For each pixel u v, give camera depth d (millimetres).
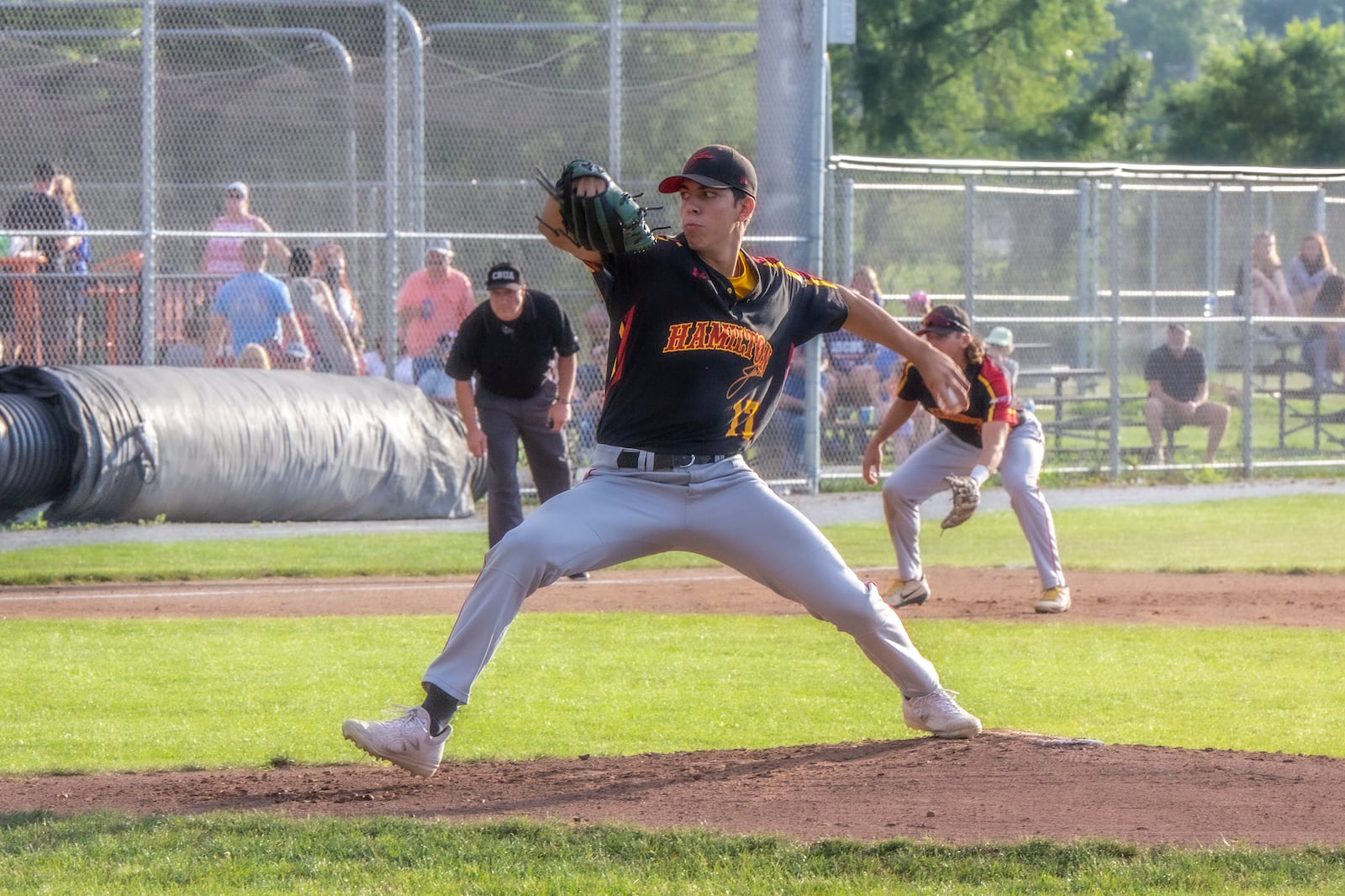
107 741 21531
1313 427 72062
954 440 32750
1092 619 33094
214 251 57594
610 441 17000
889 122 124875
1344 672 27250
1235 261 94500
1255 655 29000
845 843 14742
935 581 39062
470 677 16859
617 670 27438
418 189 59031
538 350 35844
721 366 16625
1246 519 52500
